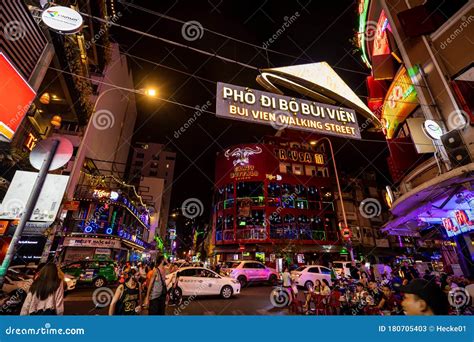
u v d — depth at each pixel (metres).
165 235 56.12
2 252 9.17
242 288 15.37
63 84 11.73
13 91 5.42
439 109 7.87
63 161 3.53
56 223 16.02
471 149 6.78
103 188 22.05
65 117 14.21
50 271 3.52
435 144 7.52
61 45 8.64
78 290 13.01
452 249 14.93
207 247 51.91
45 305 3.35
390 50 10.06
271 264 27.34
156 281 5.37
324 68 5.72
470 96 7.22
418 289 1.80
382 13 11.55
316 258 31.69
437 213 9.48
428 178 8.49
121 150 36.47
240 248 31.17
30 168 10.47
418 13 8.98
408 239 33.06
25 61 6.43
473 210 8.46
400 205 8.85
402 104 10.23
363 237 34.34
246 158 36.75
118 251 24.41
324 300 7.62
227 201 35.47
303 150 39.59
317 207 35.31
